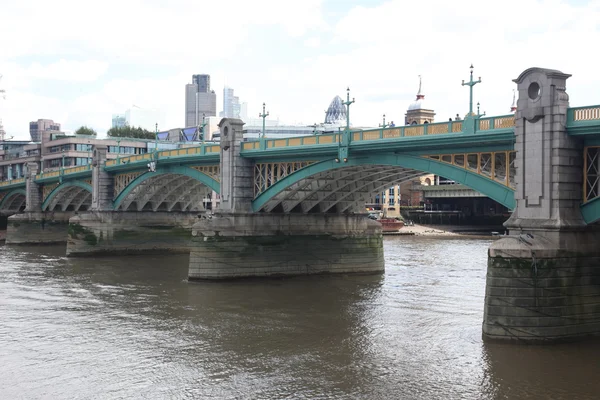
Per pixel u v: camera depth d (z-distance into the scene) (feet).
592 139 116.06
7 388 101.35
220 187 205.57
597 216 114.93
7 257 282.97
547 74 115.65
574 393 94.58
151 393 98.73
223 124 203.72
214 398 96.32
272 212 202.80
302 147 179.93
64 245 367.45
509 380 100.07
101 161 292.81
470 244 351.05
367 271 215.51
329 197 208.54
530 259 112.78
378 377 104.47
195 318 147.54
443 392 96.89
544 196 116.37
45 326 141.59
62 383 103.55
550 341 113.29
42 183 371.97
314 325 139.74
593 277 116.88
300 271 205.46
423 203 545.03
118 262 257.34
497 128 130.21
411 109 555.69
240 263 196.95
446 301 164.66
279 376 105.81
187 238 299.99
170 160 237.66
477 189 137.59
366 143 160.35
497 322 114.93
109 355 118.83
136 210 291.58
